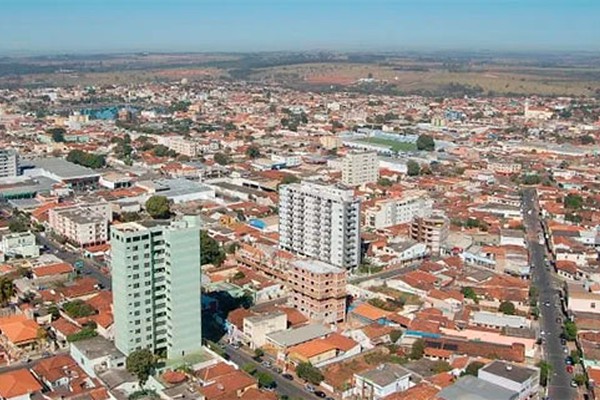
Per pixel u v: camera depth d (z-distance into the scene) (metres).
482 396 198.00
